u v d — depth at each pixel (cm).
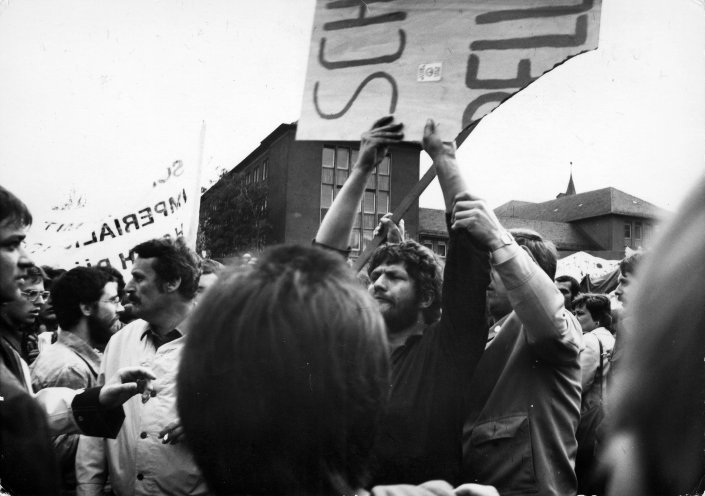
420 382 149
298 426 55
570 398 159
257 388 55
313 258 60
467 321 149
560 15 159
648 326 35
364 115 170
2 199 158
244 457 55
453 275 150
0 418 132
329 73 174
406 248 163
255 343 55
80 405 146
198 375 56
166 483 158
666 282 35
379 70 170
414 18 168
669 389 35
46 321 270
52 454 137
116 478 172
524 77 161
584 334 201
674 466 36
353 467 56
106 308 215
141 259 180
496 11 162
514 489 154
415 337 158
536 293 149
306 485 55
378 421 57
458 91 164
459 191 160
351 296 58
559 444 155
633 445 38
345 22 174
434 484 60
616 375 39
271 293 57
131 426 172
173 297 180
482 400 165
